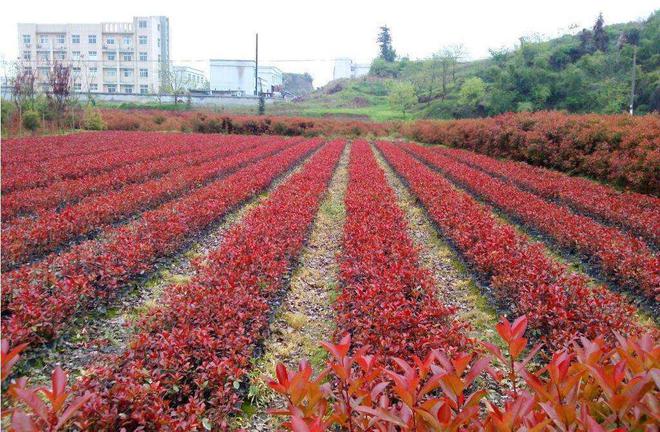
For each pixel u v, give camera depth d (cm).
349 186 1348
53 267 689
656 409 198
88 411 338
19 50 6900
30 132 3219
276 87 9294
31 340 493
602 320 514
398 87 6531
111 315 622
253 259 678
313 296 722
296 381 219
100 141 2744
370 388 299
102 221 949
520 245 823
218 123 4394
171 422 350
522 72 5194
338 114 6378
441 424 201
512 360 244
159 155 2064
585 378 239
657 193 1456
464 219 963
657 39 5100
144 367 423
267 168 1686
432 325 503
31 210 1033
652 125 1642
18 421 210
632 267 726
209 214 987
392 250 734
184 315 516
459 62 8894
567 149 1908
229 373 419
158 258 784
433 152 2798
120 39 7044
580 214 1217
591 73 5097
